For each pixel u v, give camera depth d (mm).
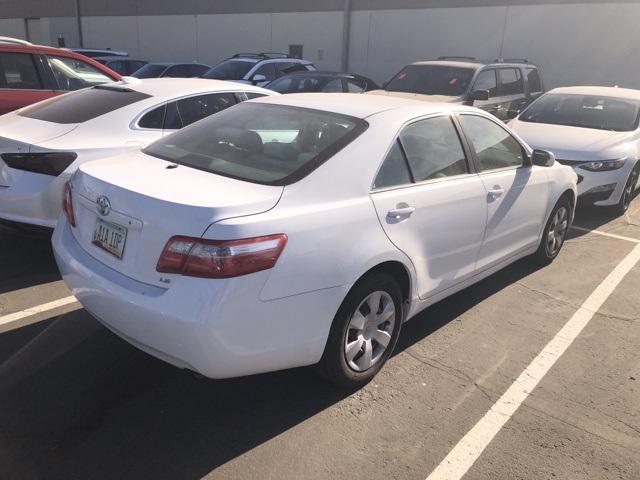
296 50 18812
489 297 4535
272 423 2887
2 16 29109
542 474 2631
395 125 3289
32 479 2443
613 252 5785
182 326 2404
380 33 16938
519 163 4441
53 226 4410
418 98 9117
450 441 2818
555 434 2906
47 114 4992
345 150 3002
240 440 2754
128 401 3000
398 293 3260
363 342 3117
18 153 4293
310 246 2654
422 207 3287
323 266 2709
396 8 16438
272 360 2660
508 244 4379
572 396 3238
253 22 19688
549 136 7215
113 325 2729
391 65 16953
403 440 2811
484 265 4102
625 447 2838
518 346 3777
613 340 3916
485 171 3971
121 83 5535
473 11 15109
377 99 3820
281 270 2545
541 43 14211
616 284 4910
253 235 2469
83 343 3541
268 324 2568
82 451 2623
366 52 17344
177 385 3162
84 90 5551
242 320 2473
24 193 4285
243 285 2438
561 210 5172
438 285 3609
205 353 2438
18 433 2719
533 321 4152
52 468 2510
